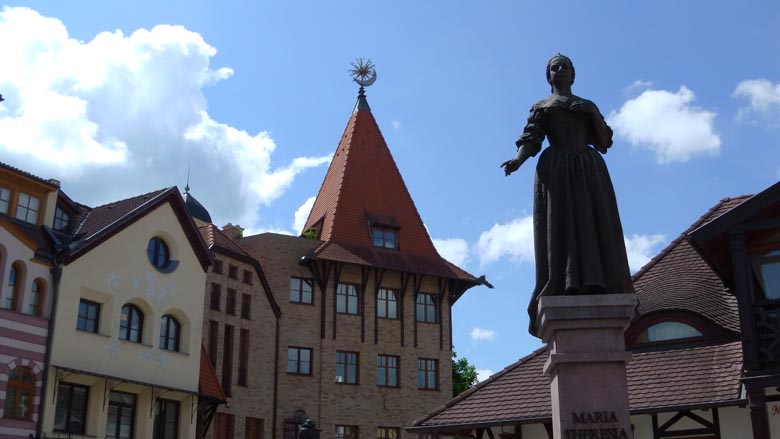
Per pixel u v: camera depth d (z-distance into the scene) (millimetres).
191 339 35406
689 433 19062
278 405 46781
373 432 49125
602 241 9992
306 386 48000
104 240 32375
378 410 49562
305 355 48719
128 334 33094
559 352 9406
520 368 22766
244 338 45531
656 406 19062
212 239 44844
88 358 30859
